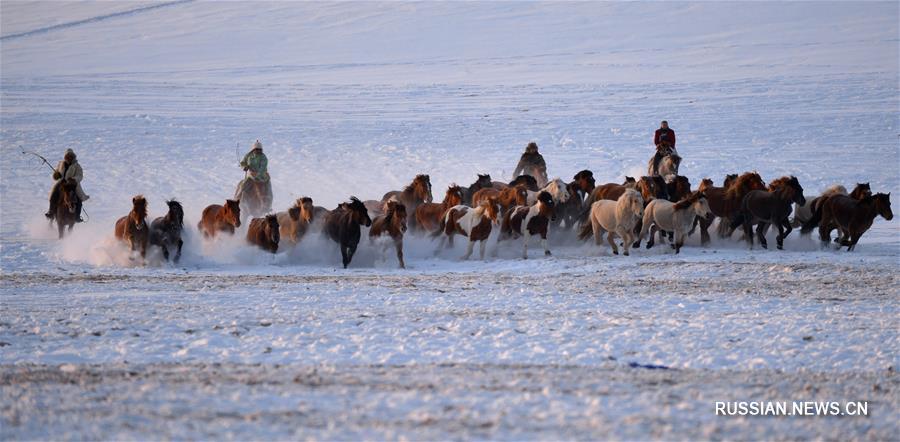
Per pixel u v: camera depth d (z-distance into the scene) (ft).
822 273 51.49
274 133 133.59
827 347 32.81
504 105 155.63
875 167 106.22
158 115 146.41
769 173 103.96
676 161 77.97
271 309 40.65
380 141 128.06
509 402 24.34
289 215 61.98
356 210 57.47
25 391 25.31
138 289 47.24
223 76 203.41
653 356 31.24
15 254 61.93
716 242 67.82
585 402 24.48
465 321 37.55
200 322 37.06
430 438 20.95
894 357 31.37
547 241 64.85
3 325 36.45
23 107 152.15
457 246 66.13
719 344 33.17
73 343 33.14
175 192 98.07
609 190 67.46
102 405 23.72
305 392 25.35
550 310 40.63
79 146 122.52
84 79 193.98
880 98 151.23
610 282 49.44
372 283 49.49
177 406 23.68
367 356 31.04
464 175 107.76
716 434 21.74
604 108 150.30
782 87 164.76
